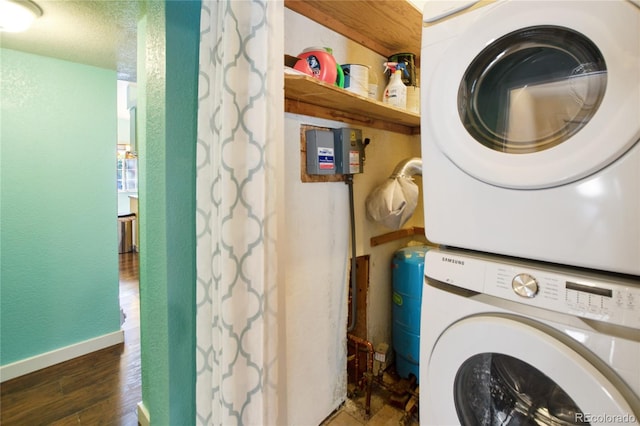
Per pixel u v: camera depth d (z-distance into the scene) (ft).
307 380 5.04
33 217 6.69
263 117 3.14
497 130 2.82
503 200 2.64
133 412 5.70
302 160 4.75
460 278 2.86
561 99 2.44
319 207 5.07
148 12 3.72
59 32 5.22
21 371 6.65
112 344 7.90
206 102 3.29
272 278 3.36
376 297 6.59
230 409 3.09
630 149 2.06
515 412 2.83
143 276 4.84
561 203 2.36
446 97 2.85
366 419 5.47
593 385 2.10
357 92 4.76
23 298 6.67
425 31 3.05
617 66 2.06
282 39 3.35
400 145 7.00
